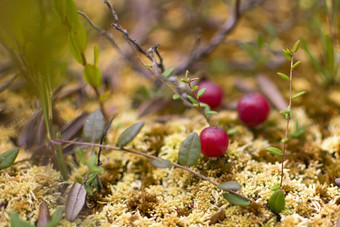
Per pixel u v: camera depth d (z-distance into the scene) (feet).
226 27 1.22
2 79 1.17
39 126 1.02
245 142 1.05
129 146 1.05
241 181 0.96
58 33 0.93
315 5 1.24
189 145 0.91
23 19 0.87
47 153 1.00
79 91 1.17
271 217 0.91
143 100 1.17
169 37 1.36
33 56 0.90
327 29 1.28
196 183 0.96
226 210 0.92
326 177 0.97
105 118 1.09
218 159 1.00
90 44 1.29
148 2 1.38
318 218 0.90
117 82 1.21
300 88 1.19
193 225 0.90
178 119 1.13
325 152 1.03
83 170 0.99
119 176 1.00
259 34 1.14
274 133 1.07
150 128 1.10
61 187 0.95
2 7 0.85
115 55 1.27
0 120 1.10
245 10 1.24
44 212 0.90
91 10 1.35
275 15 1.42
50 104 0.94
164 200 0.95
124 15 1.38
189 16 1.36
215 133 0.95
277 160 1.00
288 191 0.94
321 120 1.11
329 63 1.12
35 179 0.95
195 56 1.19
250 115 1.05
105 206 0.94
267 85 1.19
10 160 0.92
